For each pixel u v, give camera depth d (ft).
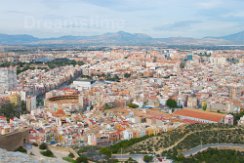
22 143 633.61
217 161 649.20
